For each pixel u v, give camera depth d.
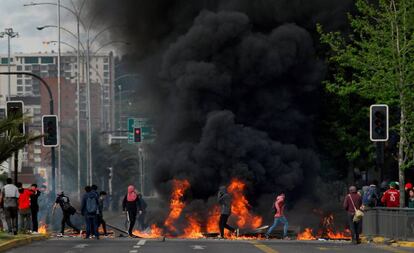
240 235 71.19
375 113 59.94
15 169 61.97
